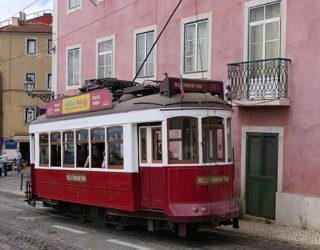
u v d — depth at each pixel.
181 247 11.20
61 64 26.12
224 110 12.20
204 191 11.56
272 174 14.70
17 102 49.69
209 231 13.33
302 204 13.70
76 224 14.82
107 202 13.24
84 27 24.30
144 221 12.56
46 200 16.56
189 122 11.71
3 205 19.72
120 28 21.77
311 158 13.62
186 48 18.06
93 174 13.82
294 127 14.08
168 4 18.94
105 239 12.25
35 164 17.09
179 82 12.04
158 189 11.79
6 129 49.53
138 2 20.66
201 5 17.38
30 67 50.09
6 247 11.33
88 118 14.09
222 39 16.52
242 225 14.21
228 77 15.82
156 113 11.70
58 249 11.05
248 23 15.60
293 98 14.12
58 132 15.66
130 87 13.76
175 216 11.27
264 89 14.67
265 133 14.88
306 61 13.81
